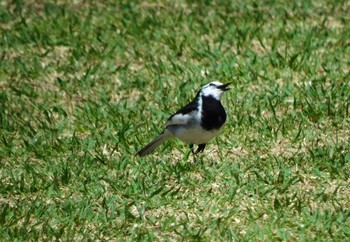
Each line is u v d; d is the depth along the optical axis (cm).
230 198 1159
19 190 1227
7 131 1455
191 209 1148
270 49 1731
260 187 1188
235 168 1254
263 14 1897
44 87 1630
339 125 1393
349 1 1961
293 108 1463
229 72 1614
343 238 1059
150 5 2000
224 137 1373
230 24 1844
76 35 1848
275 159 1275
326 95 1505
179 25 1856
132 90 1588
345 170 1231
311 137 1359
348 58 1669
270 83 1566
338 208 1126
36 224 1123
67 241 1073
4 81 1664
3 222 1132
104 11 1970
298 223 1095
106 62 1720
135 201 1177
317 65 1634
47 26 1888
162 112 1472
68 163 1302
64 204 1170
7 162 1338
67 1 2042
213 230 1084
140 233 1081
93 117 1476
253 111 1466
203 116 1212
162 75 1638
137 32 1823
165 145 1349
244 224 1103
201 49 1731
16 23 1906
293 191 1188
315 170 1235
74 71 1681
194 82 1586
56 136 1420
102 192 1205
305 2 1950
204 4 1981
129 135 1398
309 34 1750
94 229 1111
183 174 1245
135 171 1262
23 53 1783
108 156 1338
